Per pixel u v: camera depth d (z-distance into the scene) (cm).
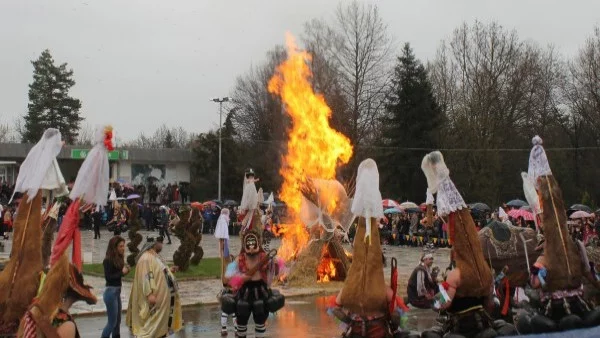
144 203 4912
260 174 6003
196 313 1598
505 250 1101
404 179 5441
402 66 5575
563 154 5494
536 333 872
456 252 823
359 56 5697
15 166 5222
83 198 646
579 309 868
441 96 6462
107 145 668
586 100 5825
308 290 1945
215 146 5916
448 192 838
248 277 1084
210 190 5862
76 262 634
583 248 898
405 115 5462
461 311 820
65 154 5281
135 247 2245
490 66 5862
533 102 6069
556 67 6134
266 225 2930
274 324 1434
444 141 5453
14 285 645
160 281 1069
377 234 798
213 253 3128
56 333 584
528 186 980
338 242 2116
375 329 778
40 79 7981
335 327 1396
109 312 1120
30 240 660
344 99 5675
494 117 5597
